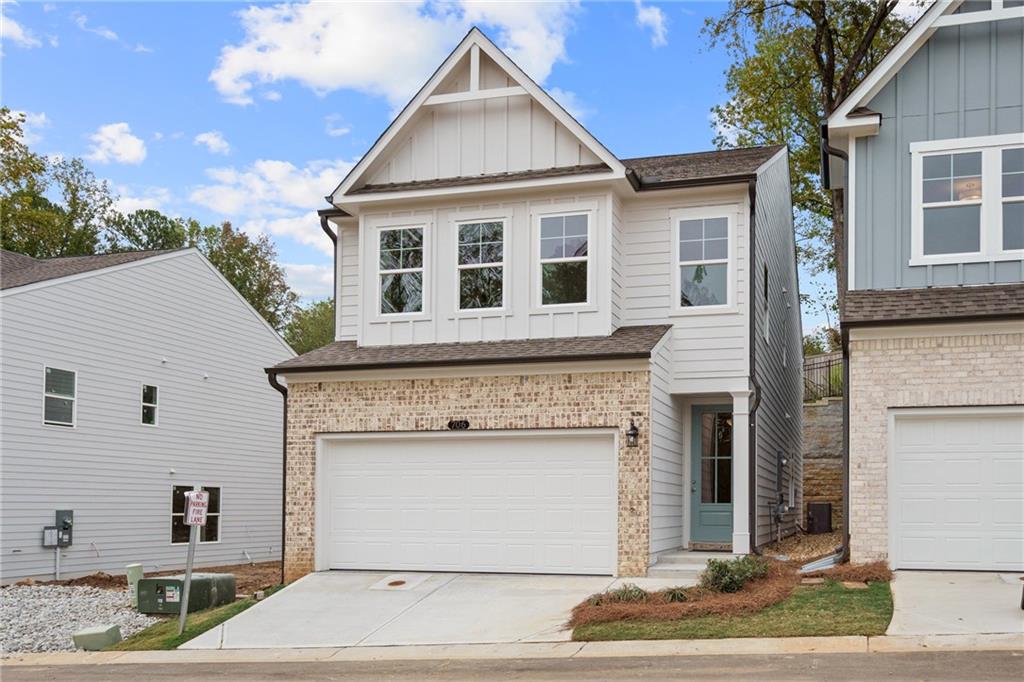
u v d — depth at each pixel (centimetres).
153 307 2522
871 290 1565
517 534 1658
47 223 4253
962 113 1562
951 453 1444
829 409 2850
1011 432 1421
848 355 1520
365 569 1736
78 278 2291
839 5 2858
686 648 1137
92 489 2294
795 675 968
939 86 1578
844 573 1408
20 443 2109
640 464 1582
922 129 1578
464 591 1541
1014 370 1411
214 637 1390
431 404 1714
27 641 1484
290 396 1797
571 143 1784
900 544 1448
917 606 1235
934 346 1446
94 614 1662
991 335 1424
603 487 1622
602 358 1595
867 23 2861
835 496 2792
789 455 2398
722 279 1766
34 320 2162
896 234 1570
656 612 1274
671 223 1797
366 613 1453
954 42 1579
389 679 1076
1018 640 1071
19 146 3959
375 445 1758
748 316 1738
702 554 1675
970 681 916
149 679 1158
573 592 1481
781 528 2180
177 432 2577
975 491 1429
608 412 1611
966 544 1426
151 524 2469
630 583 1487
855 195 1595
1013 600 1243
